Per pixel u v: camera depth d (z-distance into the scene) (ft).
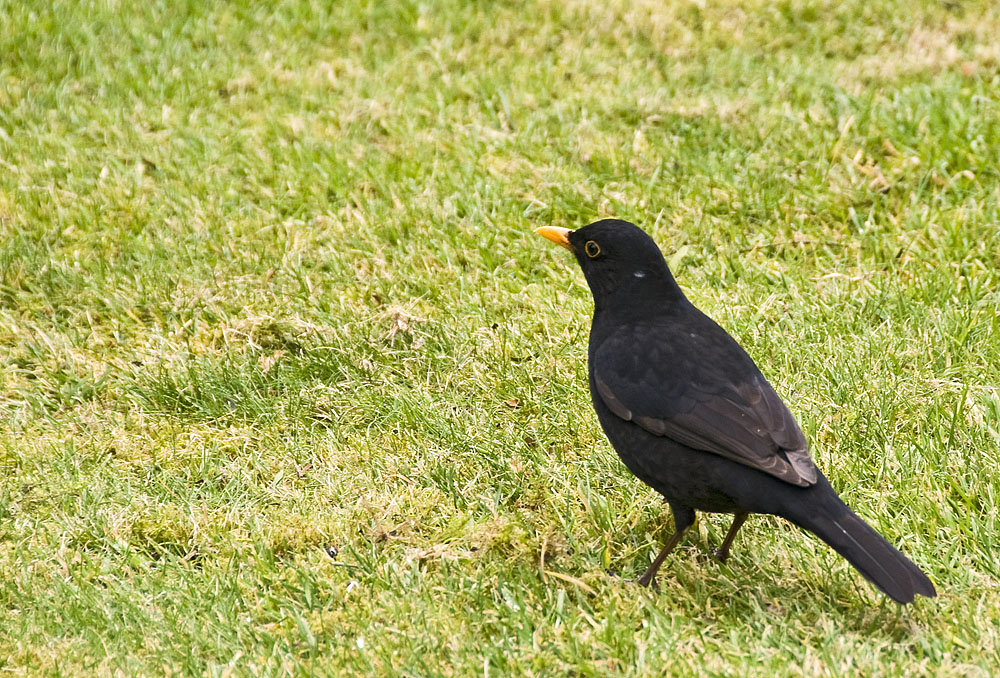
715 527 28.84
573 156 45.73
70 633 25.58
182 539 28.94
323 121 48.75
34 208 43.14
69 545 28.84
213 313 38.52
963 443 30.27
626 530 28.81
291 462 31.76
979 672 22.62
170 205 43.60
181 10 56.13
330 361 35.81
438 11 56.08
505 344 35.68
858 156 44.01
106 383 35.42
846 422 31.32
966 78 49.42
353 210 43.06
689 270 39.86
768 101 48.42
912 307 36.11
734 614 25.41
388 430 32.99
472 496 30.04
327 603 26.25
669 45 53.47
